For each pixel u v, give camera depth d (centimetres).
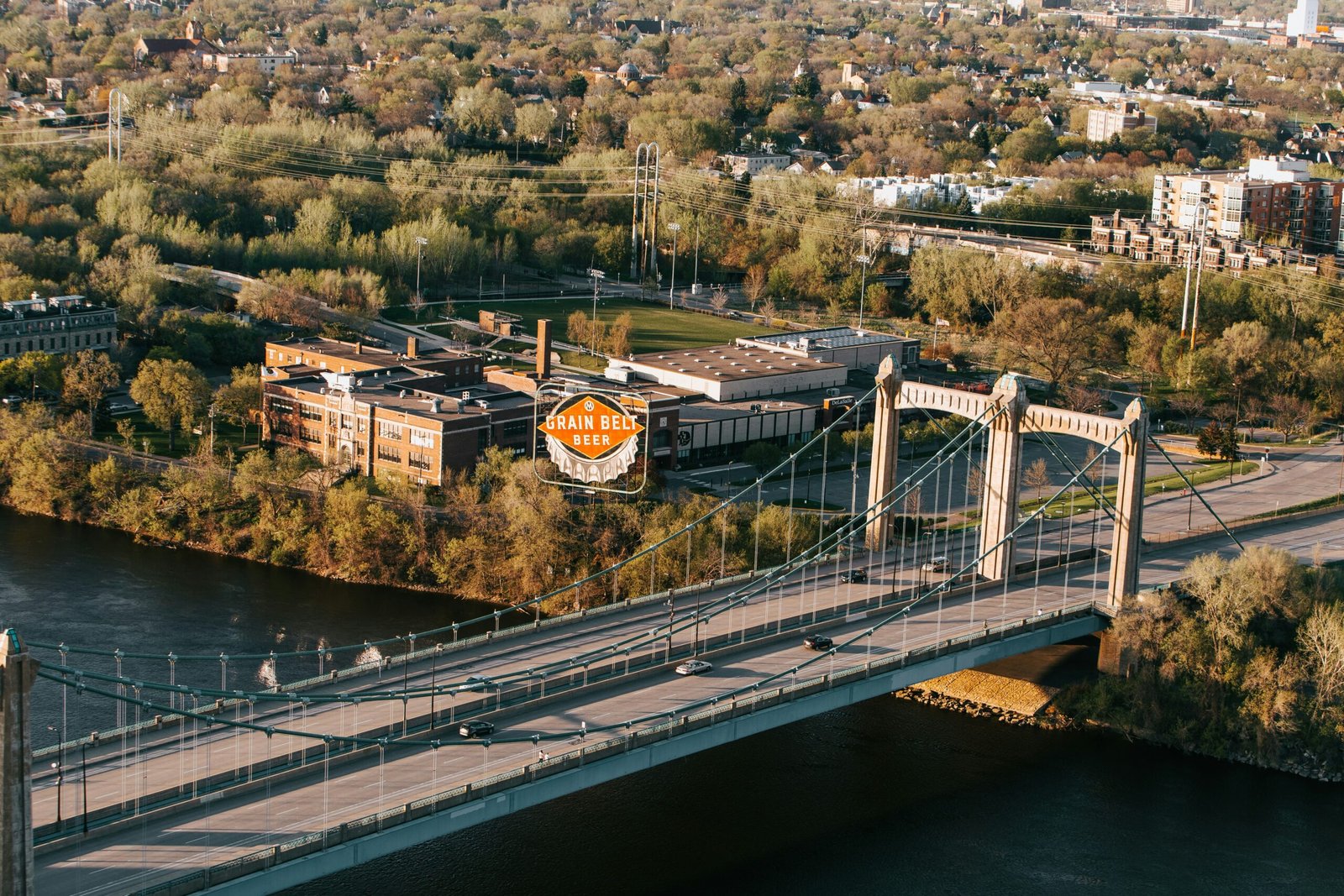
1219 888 15938
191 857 12962
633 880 15512
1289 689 19075
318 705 16162
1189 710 19412
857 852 16238
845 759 18325
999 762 18500
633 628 18712
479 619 18125
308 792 14200
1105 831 16988
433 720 15575
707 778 17700
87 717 17812
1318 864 16512
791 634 18738
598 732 15625
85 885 12450
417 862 15725
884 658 17688
